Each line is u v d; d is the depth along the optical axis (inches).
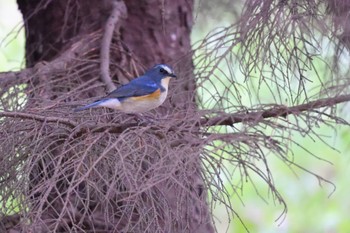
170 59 519.5
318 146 732.7
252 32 386.3
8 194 349.1
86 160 351.3
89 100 393.1
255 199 730.8
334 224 728.3
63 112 371.9
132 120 402.0
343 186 736.3
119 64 482.6
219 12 621.0
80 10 505.0
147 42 516.4
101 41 470.6
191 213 364.5
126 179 335.9
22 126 359.9
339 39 400.5
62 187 378.9
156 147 342.0
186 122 346.3
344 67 445.1
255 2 385.7
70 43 496.1
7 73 423.8
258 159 327.0
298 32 410.3
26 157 356.2
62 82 431.8
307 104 358.3
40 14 517.7
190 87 421.1
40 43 517.0
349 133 590.2
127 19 515.2
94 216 376.2
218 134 326.6
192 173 326.0
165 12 522.6
